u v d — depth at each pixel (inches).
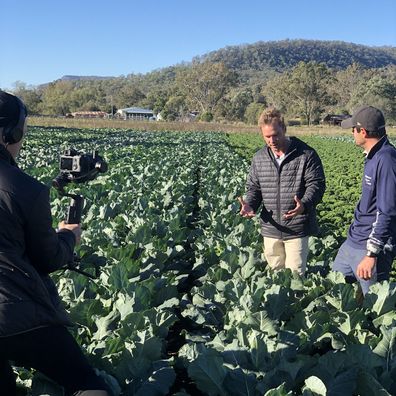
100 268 278.4
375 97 4621.1
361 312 205.5
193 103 6171.3
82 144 1355.8
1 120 126.2
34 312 124.8
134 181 623.5
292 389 161.6
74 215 147.5
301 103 5088.6
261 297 226.5
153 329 204.4
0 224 122.7
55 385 152.6
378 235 207.0
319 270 323.0
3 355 129.6
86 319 211.9
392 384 164.1
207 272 295.0
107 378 155.9
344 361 165.2
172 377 163.8
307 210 247.3
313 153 249.3
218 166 858.8
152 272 278.8
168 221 388.2
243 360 174.6
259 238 370.3
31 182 126.6
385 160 204.1
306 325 206.2
